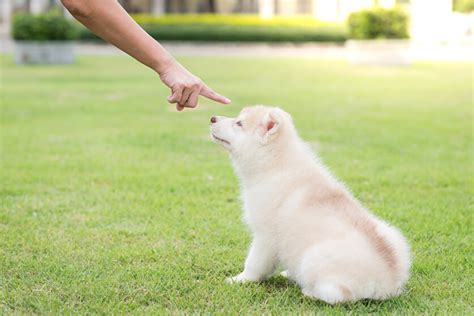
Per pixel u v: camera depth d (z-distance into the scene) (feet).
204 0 66.49
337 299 7.46
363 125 17.69
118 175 12.08
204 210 10.44
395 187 11.60
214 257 8.89
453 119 18.85
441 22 55.11
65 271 8.42
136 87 26.96
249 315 7.55
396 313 7.52
